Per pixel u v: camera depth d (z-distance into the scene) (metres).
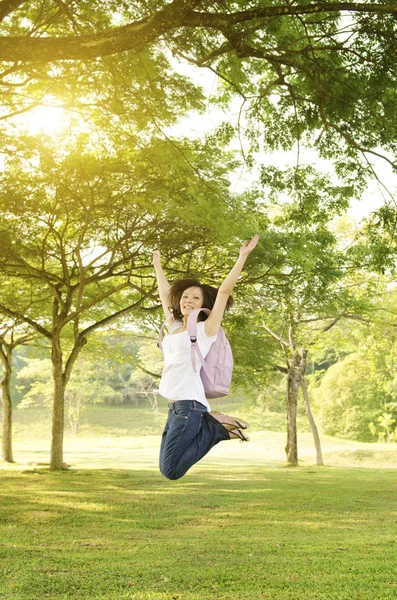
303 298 20.98
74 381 60.12
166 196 14.05
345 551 8.62
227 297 3.59
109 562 7.64
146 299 22.19
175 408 3.54
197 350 3.55
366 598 6.01
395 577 6.96
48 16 10.84
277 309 21.41
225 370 3.63
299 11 6.98
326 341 29.27
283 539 9.73
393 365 30.33
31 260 20.36
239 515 12.56
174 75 10.49
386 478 23.45
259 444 48.81
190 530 10.67
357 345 31.02
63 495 15.20
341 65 10.06
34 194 15.62
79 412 66.12
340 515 12.96
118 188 15.46
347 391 52.56
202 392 3.58
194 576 6.88
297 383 30.17
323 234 17.73
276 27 9.63
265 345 25.81
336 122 10.70
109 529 10.62
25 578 6.60
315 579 6.83
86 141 14.59
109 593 6.05
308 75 9.76
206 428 3.50
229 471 25.33
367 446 43.75
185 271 18.92
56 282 21.50
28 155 13.64
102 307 25.12
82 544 9.09
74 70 10.67
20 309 24.22
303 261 15.79
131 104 10.77
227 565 7.56
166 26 6.42
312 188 11.88
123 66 9.98
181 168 11.84
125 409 74.81
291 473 24.83
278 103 11.24
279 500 15.21
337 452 38.81
